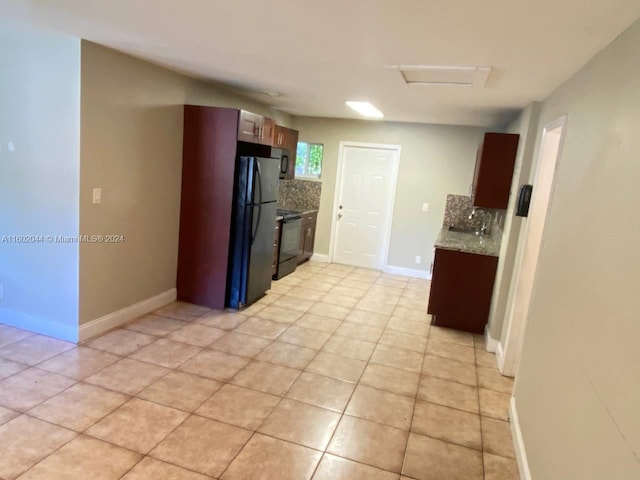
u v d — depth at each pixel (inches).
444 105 167.8
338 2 72.3
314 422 101.7
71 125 120.2
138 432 92.5
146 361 123.6
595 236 67.9
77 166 121.6
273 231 187.2
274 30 92.3
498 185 161.8
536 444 83.1
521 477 87.3
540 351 90.5
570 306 75.0
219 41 105.2
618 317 54.6
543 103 132.8
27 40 121.6
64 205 125.2
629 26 66.4
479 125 224.8
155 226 155.7
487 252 162.9
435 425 104.7
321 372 126.6
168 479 80.0
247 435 94.7
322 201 264.2
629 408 48.3
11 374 111.2
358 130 250.7
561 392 73.2
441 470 89.0
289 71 132.7
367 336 156.9
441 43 89.4
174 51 120.6
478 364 140.8
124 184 138.4
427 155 241.4
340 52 105.0
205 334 145.7
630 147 59.2
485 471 89.9
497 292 151.1
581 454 60.7
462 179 237.9
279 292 199.9
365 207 258.7
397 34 86.7
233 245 168.2
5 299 139.8
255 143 175.6
